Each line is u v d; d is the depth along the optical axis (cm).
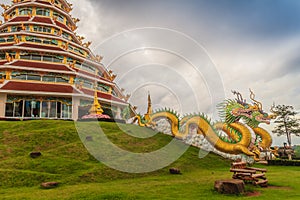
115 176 1553
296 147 3369
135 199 1034
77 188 1253
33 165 1603
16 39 3850
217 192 1144
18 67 3531
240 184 1134
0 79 3553
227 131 2378
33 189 1268
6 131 2400
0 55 3859
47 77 3684
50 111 3547
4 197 1113
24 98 3509
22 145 2034
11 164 1595
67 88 3603
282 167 2219
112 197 1052
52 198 1069
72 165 1647
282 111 4397
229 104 2425
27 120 3034
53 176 1458
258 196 1081
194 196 1081
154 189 1216
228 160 2311
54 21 4488
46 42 4081
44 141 2138
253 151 2411
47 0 4697
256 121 2478
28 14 4438
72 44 4250
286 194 1119
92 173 1531
